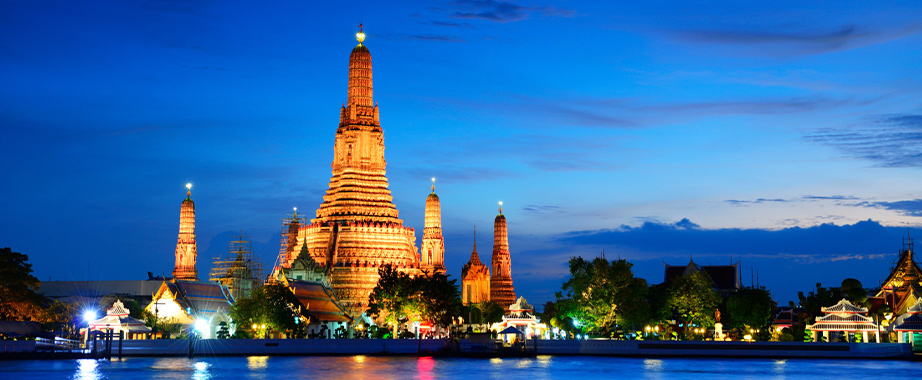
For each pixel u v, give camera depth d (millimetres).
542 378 123750
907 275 184250
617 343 161875
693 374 129875
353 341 161750
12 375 121062
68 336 161125
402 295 177125
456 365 141000
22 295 165375
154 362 141000
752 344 158750
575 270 171500
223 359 148125
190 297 175875
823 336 170375
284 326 169375
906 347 157625
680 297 179750
